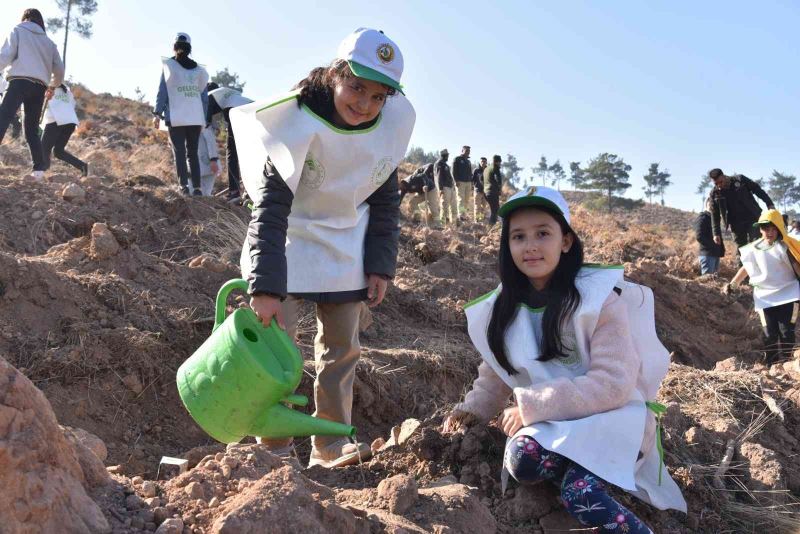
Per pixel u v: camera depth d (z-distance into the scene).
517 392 2.90
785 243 7.11
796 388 4.54
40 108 7.74
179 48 8.15
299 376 2.89
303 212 3.30
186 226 6.56
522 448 2.87
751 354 8.09
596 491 2.74
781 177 130.88
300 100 3.12
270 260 2.99
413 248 8.55
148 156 14.66
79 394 3.87
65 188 6.32
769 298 7.21
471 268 8.24
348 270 3.32
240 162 3.26
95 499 2.19
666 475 3.18
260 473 2.51
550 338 2.96
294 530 2.12
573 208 26.23
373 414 4.65
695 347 8.02
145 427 3.97
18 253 5.41
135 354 4.14
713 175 10.57
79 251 5.07
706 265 11.46
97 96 31.77
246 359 2.81
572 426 2.80
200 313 4.82
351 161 3.17
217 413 2.88
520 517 2.96
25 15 7.67
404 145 3.31
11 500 1.84
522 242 2.99
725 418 4.13
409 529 2.54
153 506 2.23
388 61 2.95
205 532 2.13
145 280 5.01
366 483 3.25
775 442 4.09
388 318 6.09
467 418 3.35
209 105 8.66
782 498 3.54
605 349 2.90
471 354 5.45
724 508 3.41
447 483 3.06
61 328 4.16
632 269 9.10
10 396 1.97
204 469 2.47
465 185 16.70
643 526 2.72
